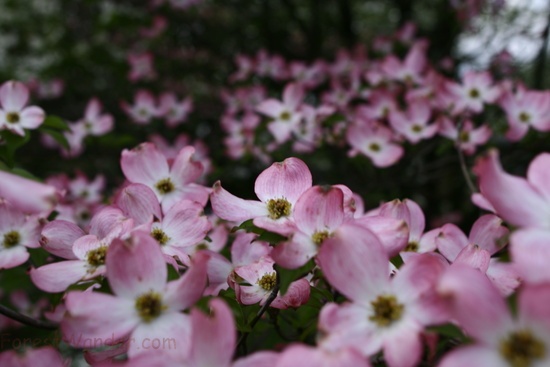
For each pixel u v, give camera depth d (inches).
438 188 44.5
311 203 12.1
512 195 9.9
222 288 15.5
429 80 36.0
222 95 48.4
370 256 10.4
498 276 13.1
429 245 15.7
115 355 12.1
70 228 14.7
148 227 13.9
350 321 10.1
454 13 52.5
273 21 61.9
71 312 10.7
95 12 64.1
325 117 31.9
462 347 8.7
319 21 61.4
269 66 49.1
